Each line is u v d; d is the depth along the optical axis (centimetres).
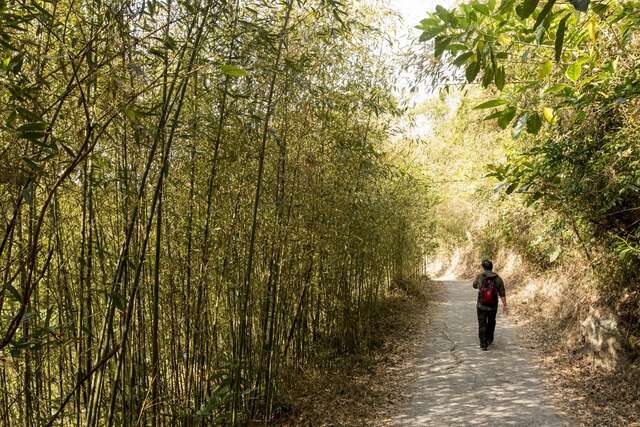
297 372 665
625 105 412
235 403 472
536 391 564
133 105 251
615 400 508
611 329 631
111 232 398
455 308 1235
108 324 299
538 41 233
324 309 778
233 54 371
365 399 571
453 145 1350
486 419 488
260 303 544
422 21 225
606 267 696
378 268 1029
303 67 467
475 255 2155
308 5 489
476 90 1061
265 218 519
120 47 250
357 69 644
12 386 365
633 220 582
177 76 240
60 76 260
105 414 383
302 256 620
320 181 618
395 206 1030
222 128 401
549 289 1038
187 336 429
